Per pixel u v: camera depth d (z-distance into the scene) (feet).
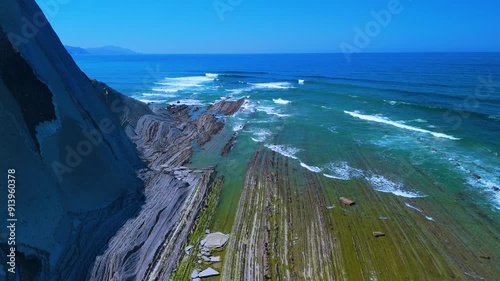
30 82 43.86
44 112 44.62
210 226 50.37
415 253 44.47
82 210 45.11
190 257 43.09
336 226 50.39
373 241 46.96
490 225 50.42
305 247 45.32
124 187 55.11
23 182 36.70
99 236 43.39
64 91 52.01
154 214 50.11
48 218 38.37
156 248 43.93
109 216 47.80
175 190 57.72
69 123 49.03
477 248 45.37
